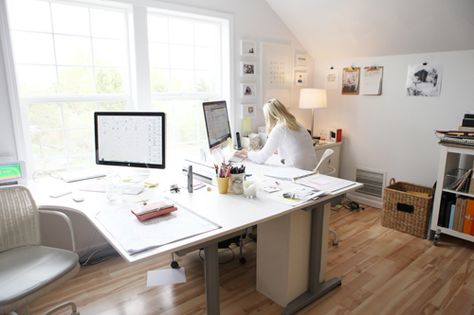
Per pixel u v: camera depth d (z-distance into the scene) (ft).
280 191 6.16
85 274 7.79
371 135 12.17
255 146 11.07
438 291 7.14
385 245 9.25
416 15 9.32
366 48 11.46
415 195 9.74
